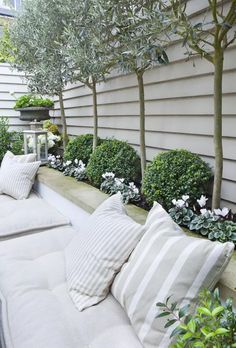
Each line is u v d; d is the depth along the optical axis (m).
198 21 2.01
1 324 1.52
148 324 1.12
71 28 2.28
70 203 2.62
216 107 1.67
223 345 0.81
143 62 1.86
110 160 2.77
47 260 1.79
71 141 3.70
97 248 1.47
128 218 1.65
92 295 1.39
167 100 2.44
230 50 1.82
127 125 3.07
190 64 2.16
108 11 1.83
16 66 3.84
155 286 1.16
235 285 1.17
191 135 2.25
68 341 1.17
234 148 1.91
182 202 1.86
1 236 2.31
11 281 1.59
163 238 1.29
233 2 1.54
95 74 2.49
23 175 3.25
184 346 0.85
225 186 2.00
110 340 1.16
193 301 1.09
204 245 1.16
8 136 4.55
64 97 4.45
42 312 1.32
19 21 3.43
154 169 2.11
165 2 1.85
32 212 2.62
